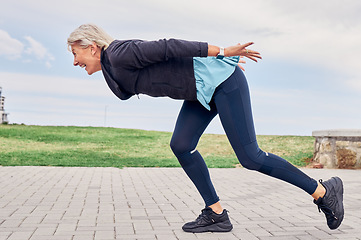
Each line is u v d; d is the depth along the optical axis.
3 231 3.39
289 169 3.13
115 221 3.89
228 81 3.04
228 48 2.90
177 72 2.98
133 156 12.63
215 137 17.95
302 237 3.32
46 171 8.39
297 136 17.06
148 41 2.88
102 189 6.15
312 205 5.01
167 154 13.40
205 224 3.46
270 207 4.85
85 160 11.16
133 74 2.95
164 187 6.53
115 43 2.92
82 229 3.52
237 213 4.43
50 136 17.00
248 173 8.95
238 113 3.07
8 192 5.62
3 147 13.20
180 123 3.33
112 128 21.52
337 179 3.28
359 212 4.55
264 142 15.20
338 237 3.34
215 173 8.94
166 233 3.41
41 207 4.56
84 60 3.00
